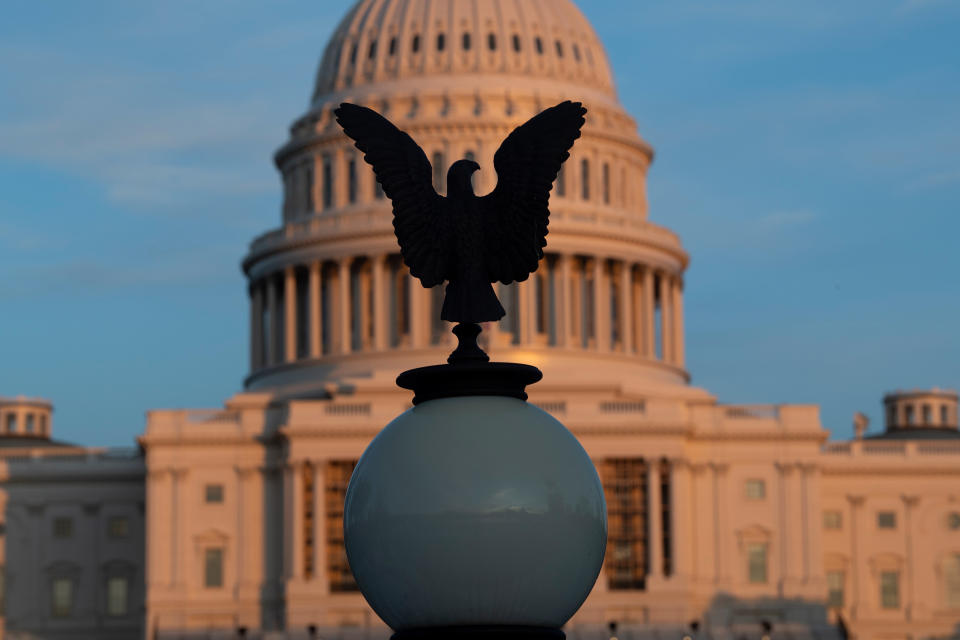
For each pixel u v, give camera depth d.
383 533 17.89
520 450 18.00
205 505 162.88
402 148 18.89
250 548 162.50
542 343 179.25
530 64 187.75
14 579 174.50
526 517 17.75
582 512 18.06
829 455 176.00
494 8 189.88
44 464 175.62
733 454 163.50
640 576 158.75
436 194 18.95
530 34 189.12
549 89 187.00
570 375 173.62
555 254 180.38
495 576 17.70
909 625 174.25
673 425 158.62
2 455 175.62
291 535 159.00
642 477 159.50
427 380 18.53
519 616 17.86
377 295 179.88
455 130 183.38
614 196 187.50
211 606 161.00
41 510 175.38
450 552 17.66
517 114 184.25
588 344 182.12
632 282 186.88
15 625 173.50
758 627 160.25
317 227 182.38
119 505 175.38
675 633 155.88
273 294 187.38
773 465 163.62
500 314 18.80
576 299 182.38
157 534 162.38
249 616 161.00
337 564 159.62
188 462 163.25
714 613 161.00
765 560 162.88
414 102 185.88
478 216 18.88
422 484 17.81
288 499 159.62
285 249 184.00
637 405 160.25
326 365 180.50
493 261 18.84
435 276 18.78
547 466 18.02
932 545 175.38
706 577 162.38
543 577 17.80
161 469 163.12
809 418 164.12
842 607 174.88
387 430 18.53
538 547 17.73
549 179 18.83
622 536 158.38
